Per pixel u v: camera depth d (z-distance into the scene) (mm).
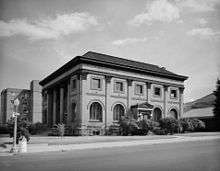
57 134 43156
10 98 78500
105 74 44406
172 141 28656
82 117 41469
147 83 49594
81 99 41719
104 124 43594
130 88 47156
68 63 45094
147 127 40250
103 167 13258
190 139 30859
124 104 46312
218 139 31312
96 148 22812
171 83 53156
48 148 22281
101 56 48031
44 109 60875
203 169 12414
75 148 22281
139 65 51406
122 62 48625
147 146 24266
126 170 12414
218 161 14750
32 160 16000
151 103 49688
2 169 13039
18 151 20281
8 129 26016
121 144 25500
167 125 41531
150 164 13984
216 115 50531
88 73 42812
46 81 58594
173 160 15273
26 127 26750
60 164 14297
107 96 44312
